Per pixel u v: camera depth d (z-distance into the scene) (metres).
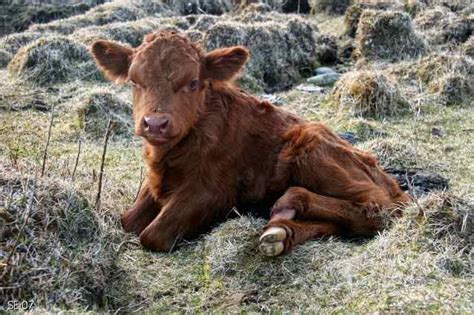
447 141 3.53
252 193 2.60
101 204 2.63
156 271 2.37
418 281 2.13
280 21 5.41
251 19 5.45
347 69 4.96
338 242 2.41
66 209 2.32
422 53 4.88
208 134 2.51
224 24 4.70
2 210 2.22
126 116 3.70
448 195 2.39
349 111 3.88
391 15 4.93
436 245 2.28
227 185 2.55
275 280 2.27
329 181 2.52
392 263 2.21
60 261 2.19
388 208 2.50
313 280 2.23
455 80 4.10
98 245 2.33
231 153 2.55
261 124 2.63
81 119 3.59
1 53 4.96
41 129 3.58
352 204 2.48
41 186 2.36
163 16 6.84
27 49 4.39
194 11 7.48
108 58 2.61
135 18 6.46
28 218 2.22
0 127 3.56
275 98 4.23
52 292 2.10
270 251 2.28
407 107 3.93
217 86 2.59
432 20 5.53
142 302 2.23
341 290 2.16
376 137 3.56
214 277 2.31
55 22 6.10
